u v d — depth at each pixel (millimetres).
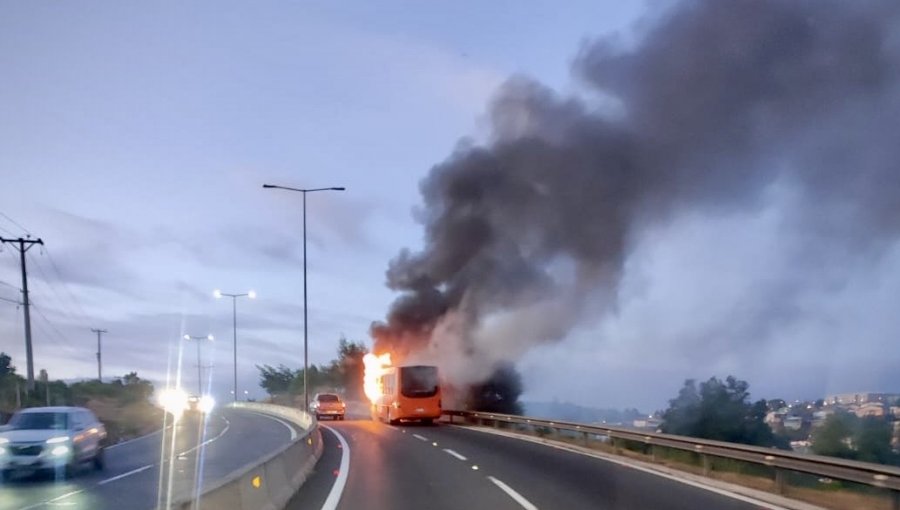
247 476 13805
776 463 16781
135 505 17938
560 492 17594
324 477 20750
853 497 15898
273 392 119062
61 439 23500
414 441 33469
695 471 21344
